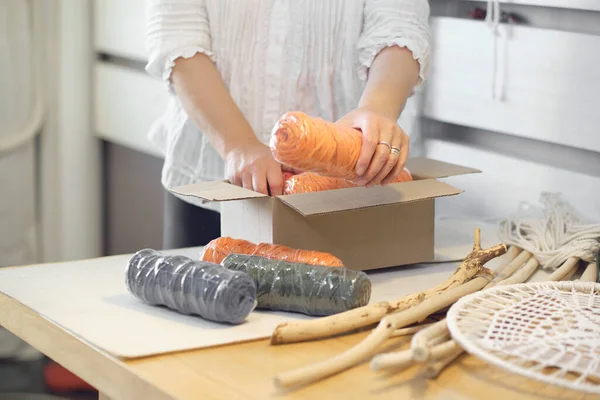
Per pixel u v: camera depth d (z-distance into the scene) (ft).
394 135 3.70
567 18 4.90
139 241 8.63
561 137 4.92
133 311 3.29
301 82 4.87
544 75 4.96
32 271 3.84
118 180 8.78
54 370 7.84
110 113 8.34
